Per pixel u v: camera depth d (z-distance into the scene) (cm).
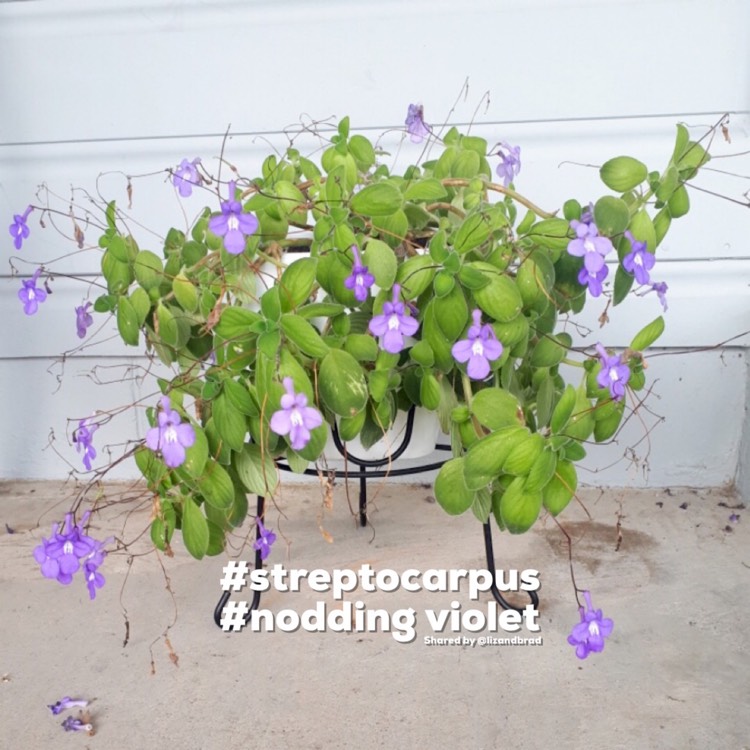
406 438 75
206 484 67
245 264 71
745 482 120
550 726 74
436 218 74
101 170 123
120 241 72
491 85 116
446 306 63
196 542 68
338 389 62
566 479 65
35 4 119
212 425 69
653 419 124
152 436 59
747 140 114
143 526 116
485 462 61
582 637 62
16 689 81
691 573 99
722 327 120
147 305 71
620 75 114
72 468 134
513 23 114
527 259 66
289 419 54
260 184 78
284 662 84
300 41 117
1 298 128
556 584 97
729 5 111
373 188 64
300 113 120
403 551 105
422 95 118
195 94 120
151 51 119
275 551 106
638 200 69
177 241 79
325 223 65
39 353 129
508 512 62
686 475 125
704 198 116
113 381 122
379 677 81
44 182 124
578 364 71
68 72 121
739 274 118
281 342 63
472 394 73
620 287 67
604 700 77
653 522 113
